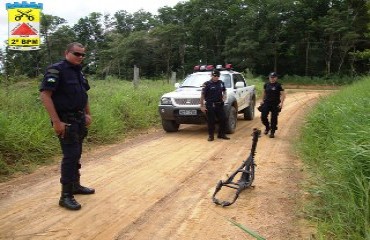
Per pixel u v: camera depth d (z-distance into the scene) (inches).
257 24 2244.1
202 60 2536.9
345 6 2124.8
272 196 196.7
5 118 271.9
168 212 175.8
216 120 368.8
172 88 664.4
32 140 274.2
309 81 1980.8
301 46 2284.7
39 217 167.9
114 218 168.1
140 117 437.4
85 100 184.1
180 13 2657.5
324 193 173.9
